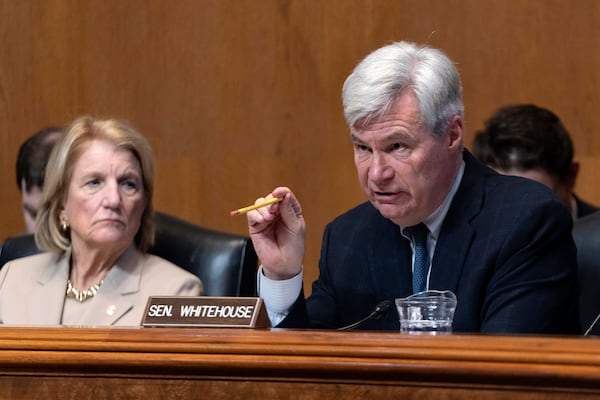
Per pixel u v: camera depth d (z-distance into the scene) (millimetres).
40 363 4488
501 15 11094
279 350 4223
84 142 7223
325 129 11617
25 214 9609
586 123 10852
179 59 11992
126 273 7242
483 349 4000
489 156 8062
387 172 5688
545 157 7918
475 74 11172
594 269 6648
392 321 6098
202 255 7504
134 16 12070
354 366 4117
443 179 5805
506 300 5719
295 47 11695
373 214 6465
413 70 5629
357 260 6336
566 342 3957
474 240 5910
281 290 5938
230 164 11867
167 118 12008
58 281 7383
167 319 4887
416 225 6070
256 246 5941
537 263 5781
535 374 3900
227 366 4266
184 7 11984
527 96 11031
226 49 11883
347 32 11547
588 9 10836
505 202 5941
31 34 12227
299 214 5941
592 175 10812
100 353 4430
